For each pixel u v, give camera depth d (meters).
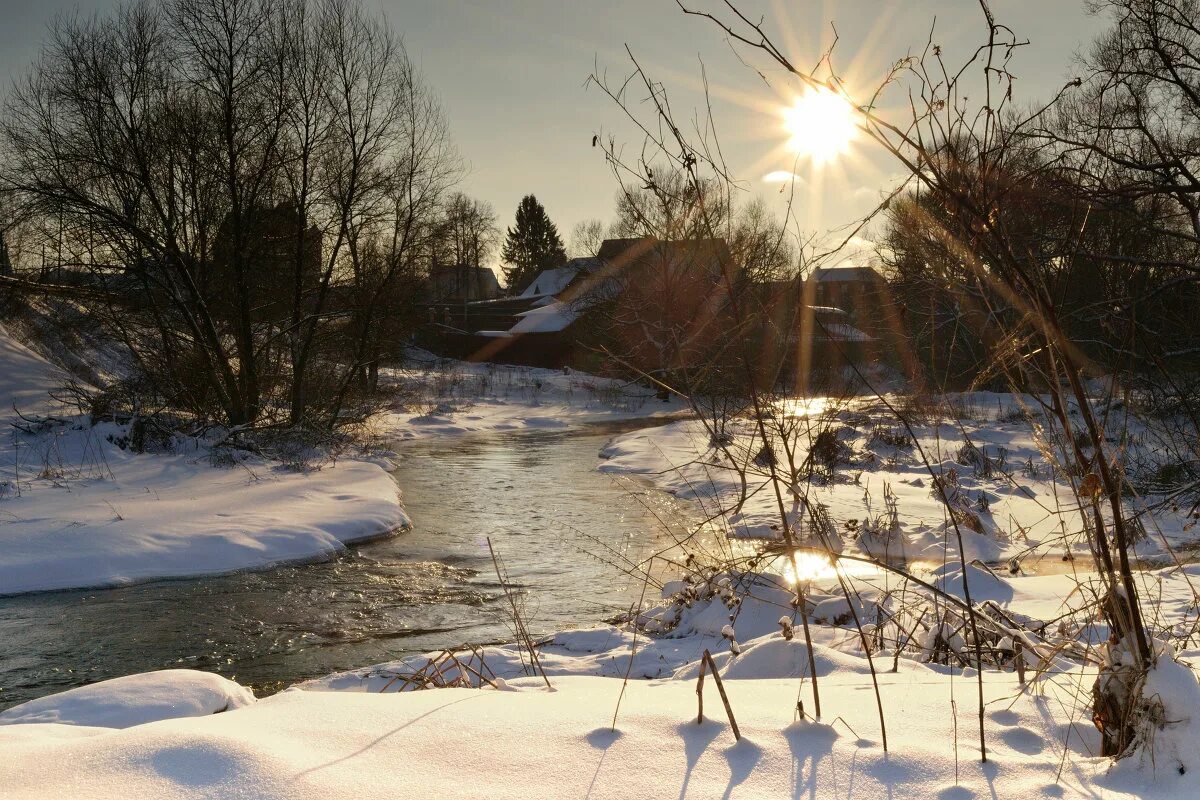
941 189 2.81
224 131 22.66
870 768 2.73
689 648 7.55
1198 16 8.86
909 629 6.42
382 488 18.02
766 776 2.66
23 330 27.39
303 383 26.89
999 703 3.57
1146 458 12.20
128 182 21.73
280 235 24.45
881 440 21.36
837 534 10.58
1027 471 17.80
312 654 8.98
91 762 2.60
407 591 11.26
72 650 9.17
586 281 52.44
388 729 3.05
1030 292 2.96
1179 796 2.52
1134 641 3.01
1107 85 3.72
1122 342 3.64
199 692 4.78
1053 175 3.59
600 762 2.74
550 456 25.58
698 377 4.24
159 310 24.03
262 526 14.02
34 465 18.28
